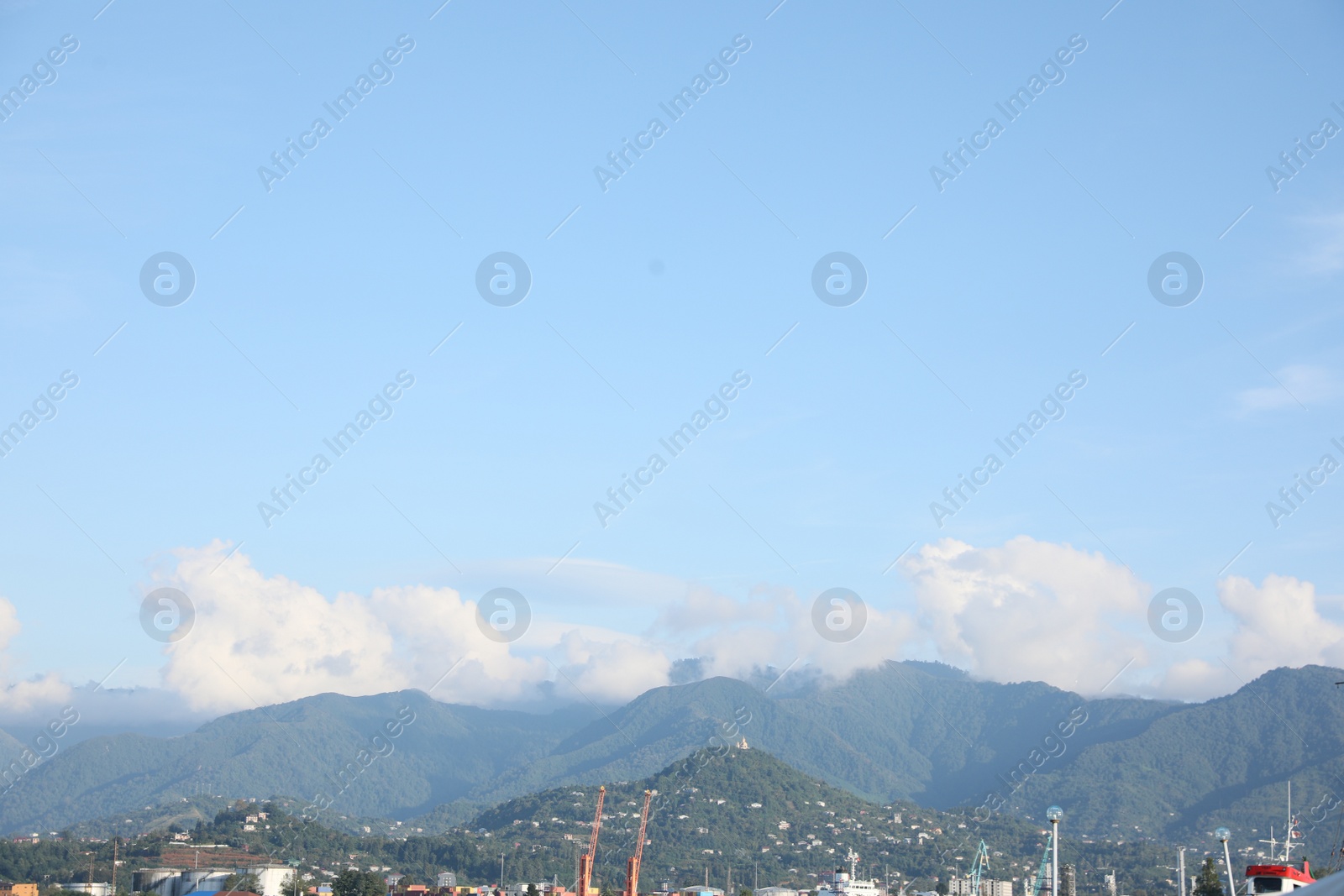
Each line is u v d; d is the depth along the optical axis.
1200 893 159.25
